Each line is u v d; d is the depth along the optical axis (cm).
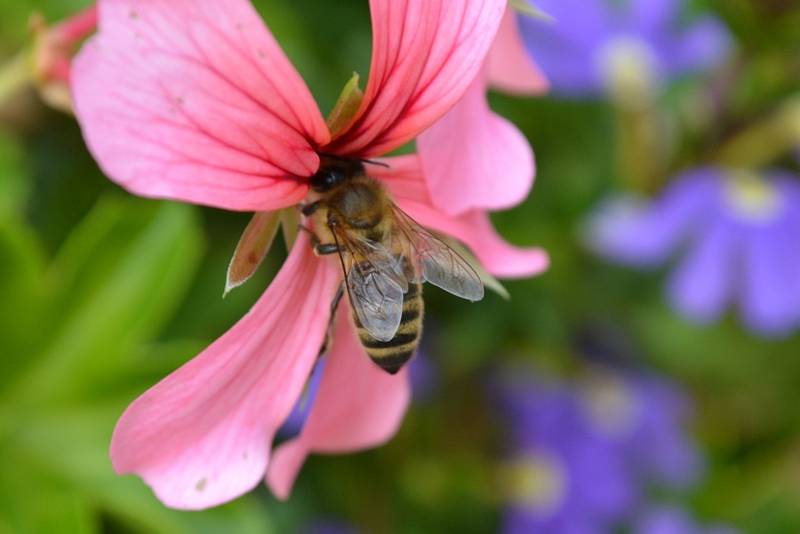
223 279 21
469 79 15
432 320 23
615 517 25
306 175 15
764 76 23
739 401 26
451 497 23
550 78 23
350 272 16
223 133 14
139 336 19
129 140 14
